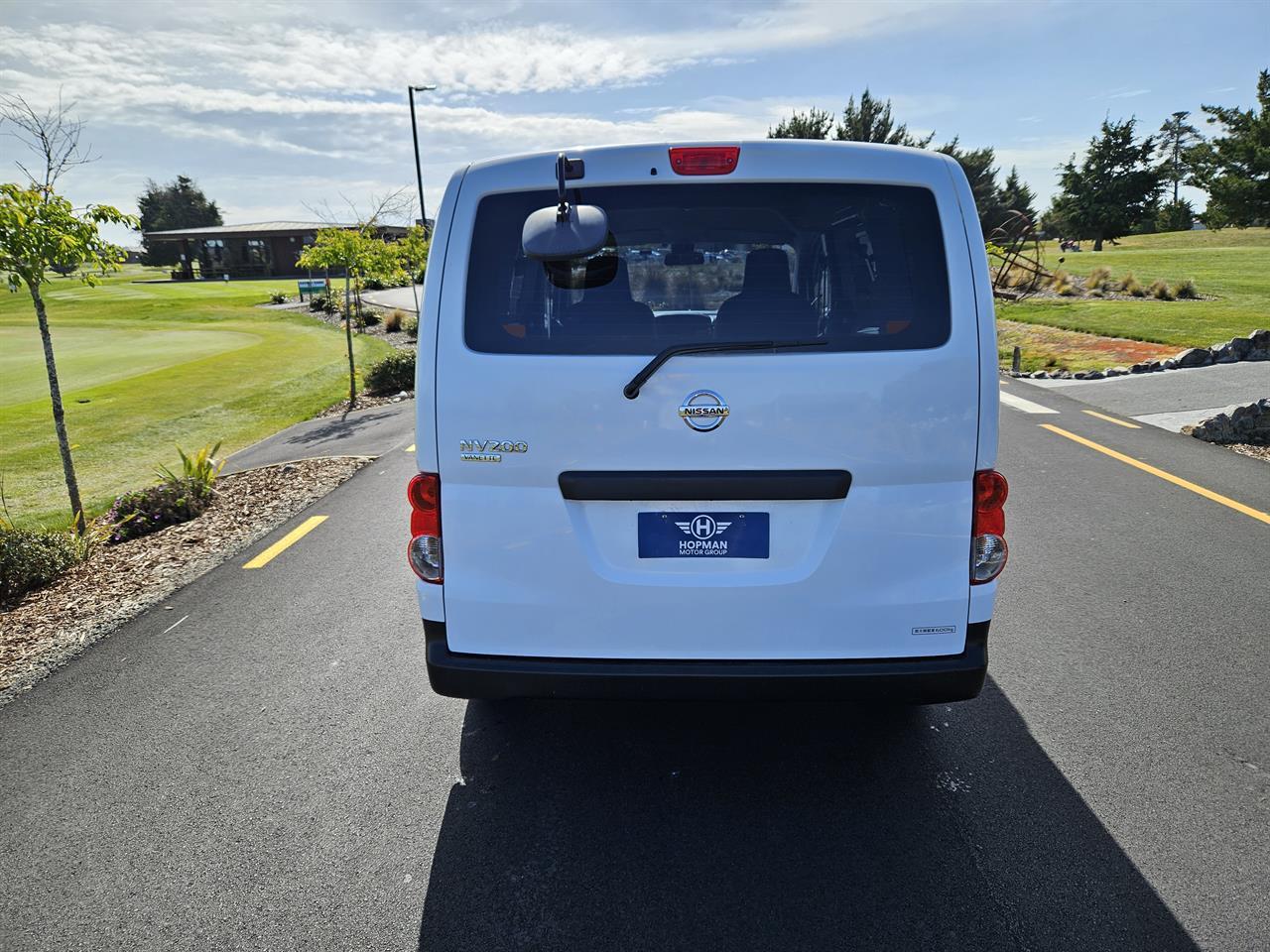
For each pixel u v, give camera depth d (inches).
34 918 103.4
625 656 110.9
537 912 102.0
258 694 159.6
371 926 100.6
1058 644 170.9
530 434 104.9
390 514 284.4
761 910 101.0
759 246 101.6
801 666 109.2
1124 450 339.9
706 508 106.3
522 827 118.1
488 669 111.6
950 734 139.1
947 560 107.4
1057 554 222.2
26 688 164.9
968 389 103.3
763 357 101.6
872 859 109.6
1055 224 2458.2
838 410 102.5
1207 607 187.5
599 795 125.0
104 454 497.0
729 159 101.0
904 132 1822.1
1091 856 109.2
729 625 109.0
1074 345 639.8
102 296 2295.8
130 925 101.9
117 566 242.7
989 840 112.7
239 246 2994.6
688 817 119.2
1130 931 96.7
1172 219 3491.6
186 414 617.6
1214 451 337.1
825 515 106.3
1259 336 520.1
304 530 269.1
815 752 134.8
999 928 97.5
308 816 121.8
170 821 121.6
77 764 137.3
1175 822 115.5
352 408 601.3
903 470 104.4
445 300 104.7
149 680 166.6
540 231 97.1
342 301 1651.1
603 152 101.9
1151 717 142.8
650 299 102.4
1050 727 140.3
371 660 172.9
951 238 102.3
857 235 101.9
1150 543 229.6
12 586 221.9
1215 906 100.2
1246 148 1112.8
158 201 4227.4
